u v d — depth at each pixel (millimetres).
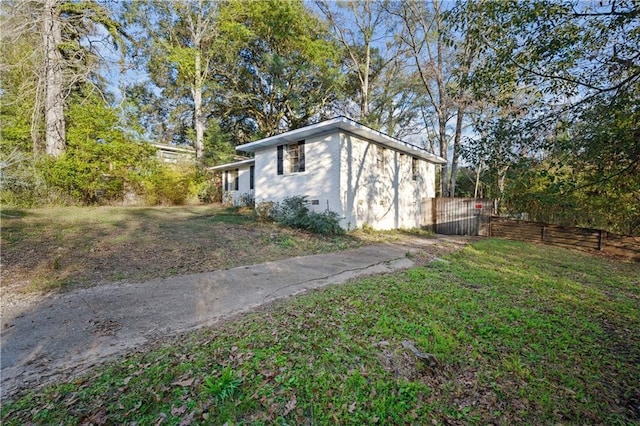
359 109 23344
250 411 1961
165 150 19453
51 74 11680
